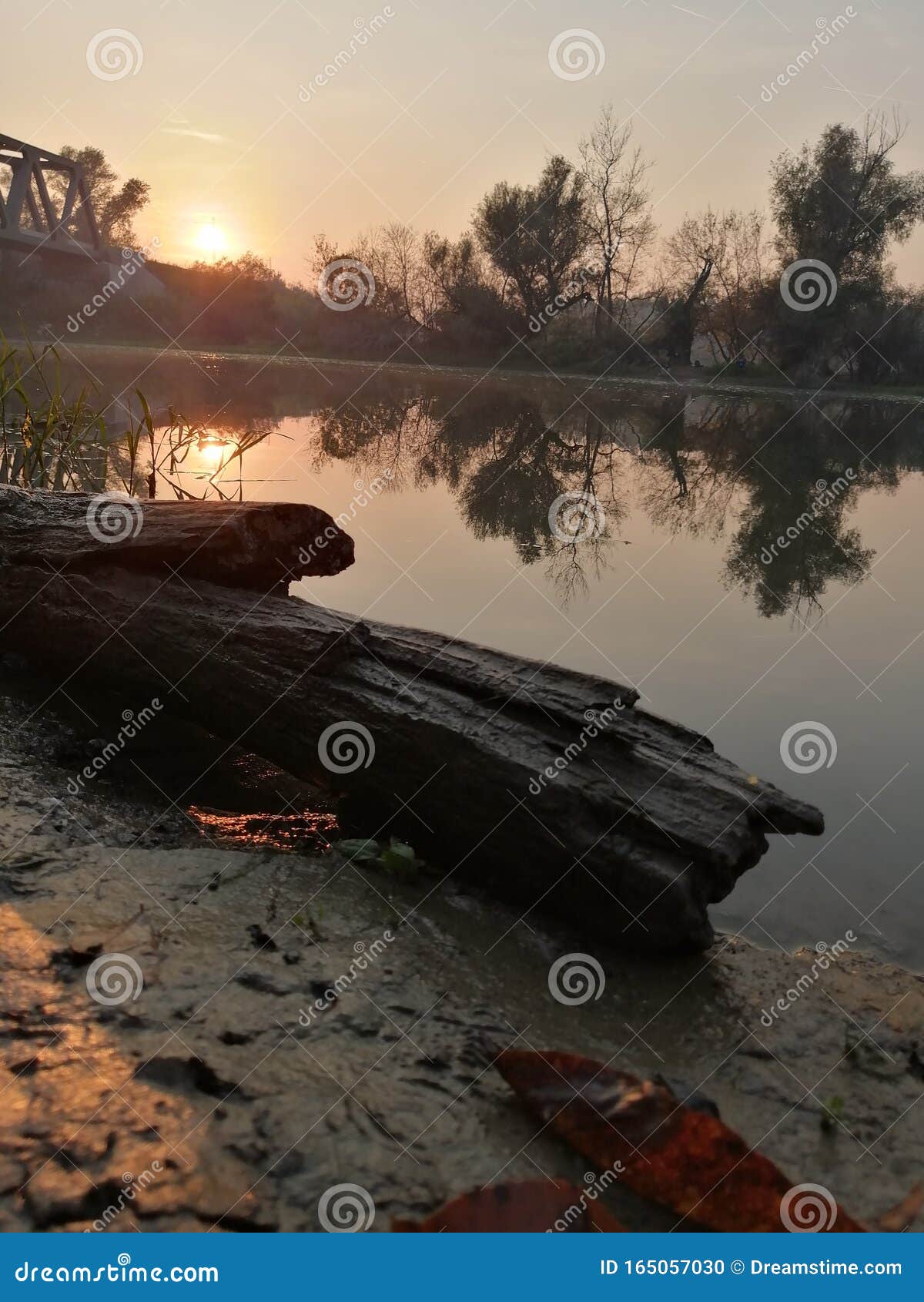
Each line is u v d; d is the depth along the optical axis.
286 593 3.70
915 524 7.49
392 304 32.50
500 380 26.17
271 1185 1.56
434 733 2.75
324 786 3.09
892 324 27.19
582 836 2.49
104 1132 1.61
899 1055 2.11
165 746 3.54
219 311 33.88
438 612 4.72
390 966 2.26
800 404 21.56
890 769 3.32
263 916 2.40
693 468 10.28
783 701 3.82
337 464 9.16
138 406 12.40
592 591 5.25
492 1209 1.55
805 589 5.47
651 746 2.63
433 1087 1.85
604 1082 1.79
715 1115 1.84
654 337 30.44
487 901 2.68
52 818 2.81
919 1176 1.77
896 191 26.34
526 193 29.48
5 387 6.13
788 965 2.44
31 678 3.98
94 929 2.21
